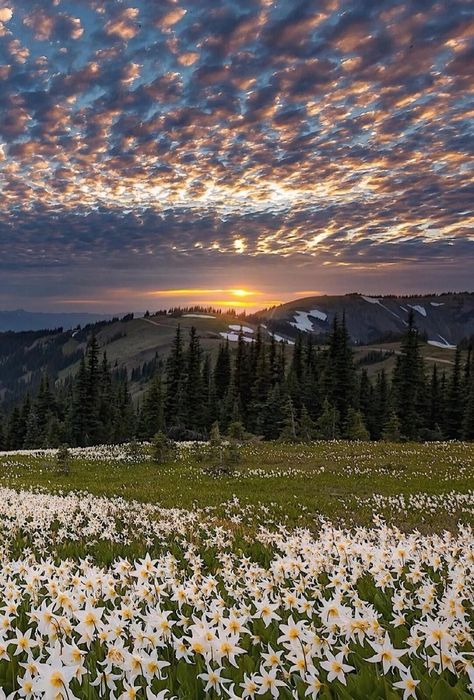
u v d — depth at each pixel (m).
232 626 3.76
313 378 70.38
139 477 28.50
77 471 31.22
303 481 25.86
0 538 10.52
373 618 4.00
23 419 77.50
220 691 3.52
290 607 4.80
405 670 3.30
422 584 6.06
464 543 7.55
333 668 3.29
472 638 3.98
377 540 9.07
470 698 3.00
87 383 65.62
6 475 30.31
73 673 3.03
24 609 5.39
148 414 63.62
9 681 3.79
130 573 5.76
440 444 42.31
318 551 7.04
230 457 31.06
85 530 11.72
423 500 18.34
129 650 4.20
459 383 69.44
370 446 40.47
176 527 12.88
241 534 12.20
